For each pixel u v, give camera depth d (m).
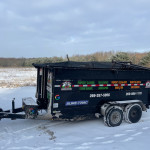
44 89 6.15
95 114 5.66
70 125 5.78
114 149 3.87
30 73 25.97
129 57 23.39
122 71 5.87
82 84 5.32
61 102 5.11
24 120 6.35
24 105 5.42
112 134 4.90
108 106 5.50
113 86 5.79
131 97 6.13
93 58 27.72
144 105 6.15
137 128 5.40
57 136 4.86
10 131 5.30
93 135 4.88
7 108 7.86
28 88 13.47
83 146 4.10
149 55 22.33
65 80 5.09
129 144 4.11
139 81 6.23
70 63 6.99
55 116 5.11
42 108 6.15
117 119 5.62
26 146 4.27
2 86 14.33
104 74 5.60
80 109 5.40
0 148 4.18
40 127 5.61
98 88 5.57
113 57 22.86
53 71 4.93
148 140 4.33
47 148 4.10
